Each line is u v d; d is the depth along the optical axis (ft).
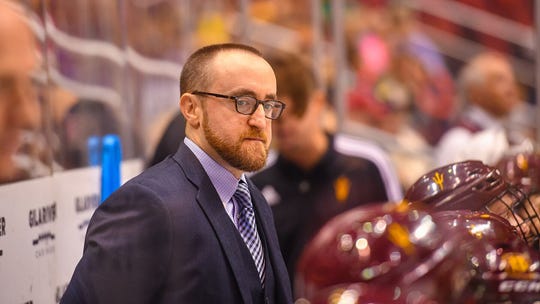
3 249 15.70
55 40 19.76
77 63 21.48
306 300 10.15
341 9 39.19
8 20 16.75
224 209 14.55
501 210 14.24
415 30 44.73
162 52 29.81
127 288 13.51
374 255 10.03
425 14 45.19
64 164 19.77
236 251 14.35
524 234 14.24
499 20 47.09
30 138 17.46
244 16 35.40
